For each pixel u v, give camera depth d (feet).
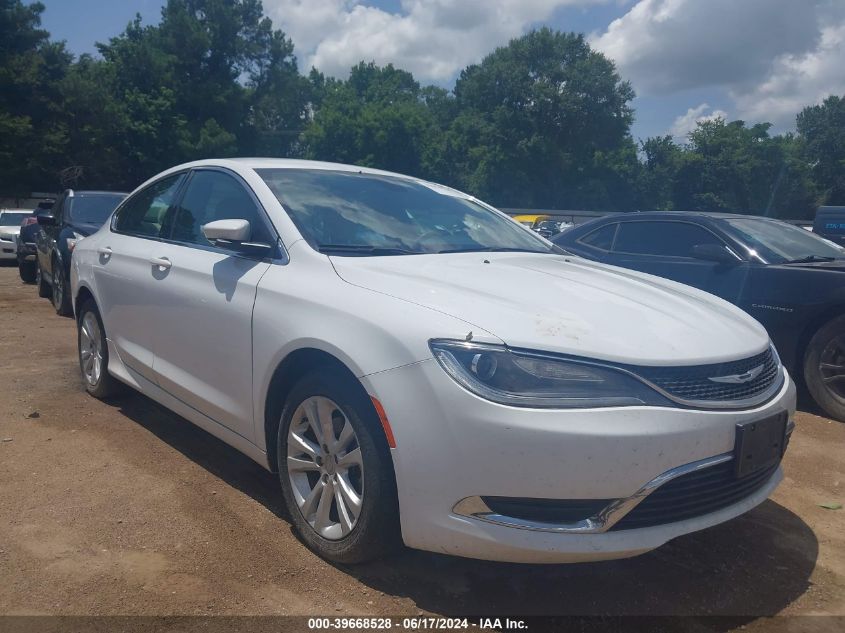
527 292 9.61
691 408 8.34
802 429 16.49
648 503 8.18
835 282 17.33
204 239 12.70
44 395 16.89
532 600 9.09
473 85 205.26
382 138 197.16
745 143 214.07
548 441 7.76
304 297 9.86
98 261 15.75
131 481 12.10
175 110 175.94
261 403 10.46
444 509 8.18
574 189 201.77
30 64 147.54
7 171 141.08
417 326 8.50
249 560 9.67
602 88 194.59
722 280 19.60
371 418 8.79
